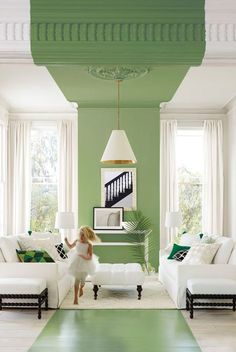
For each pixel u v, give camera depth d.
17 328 5.60
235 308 6.51
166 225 9.39
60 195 10.66
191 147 10.85
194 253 7.21
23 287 6.10
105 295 7.52
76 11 3.98
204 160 10.64
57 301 6.62
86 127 9.85
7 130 10.60
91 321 5.93
